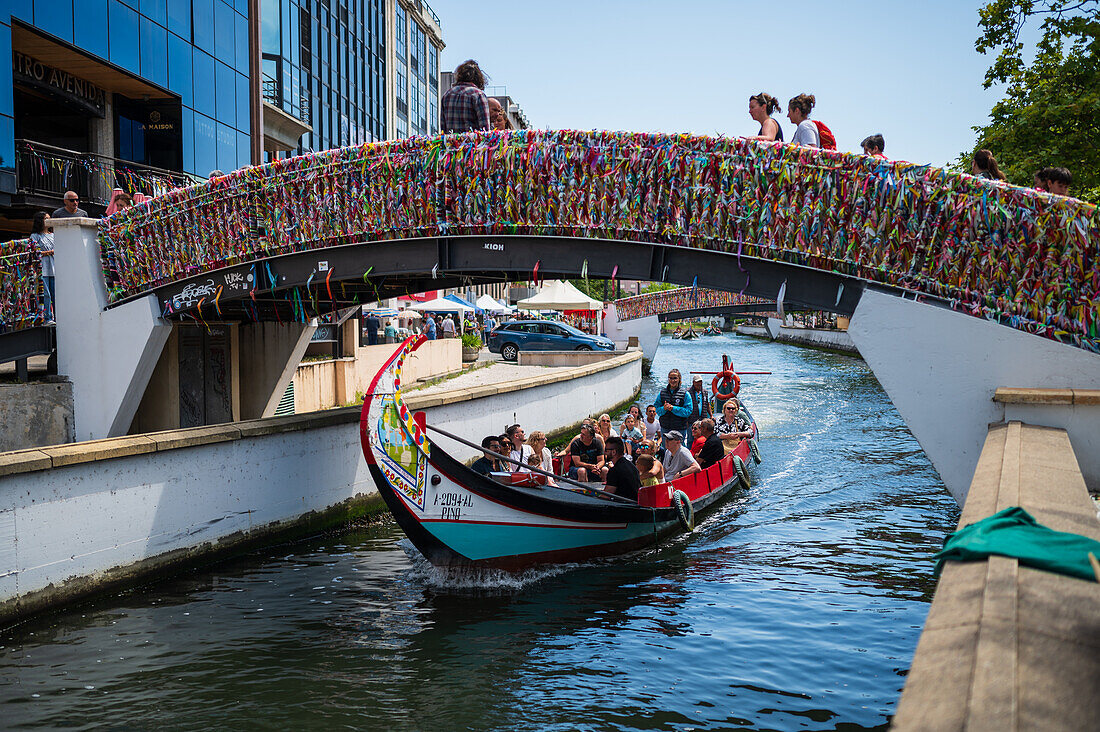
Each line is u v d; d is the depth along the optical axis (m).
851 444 20.98
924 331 8.80
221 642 8.39
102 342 12.66
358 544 12.20
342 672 7.70
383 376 9.62
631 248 10.23
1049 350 8.39
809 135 9.92
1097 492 7.71
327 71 38.28
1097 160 16.14
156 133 21.62
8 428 11.79
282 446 12.10
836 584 10.14
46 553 8.80
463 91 11.09
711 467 14.31
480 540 10.31
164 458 10.22
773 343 84.38
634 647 8.27
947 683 2.71
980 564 3.88
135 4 19.59
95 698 7.12
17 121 18.64
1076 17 16.62
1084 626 3.10
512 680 7.54
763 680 7.46
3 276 12.62
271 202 11.78
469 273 12.70
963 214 8.56
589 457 13.51
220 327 16.11
